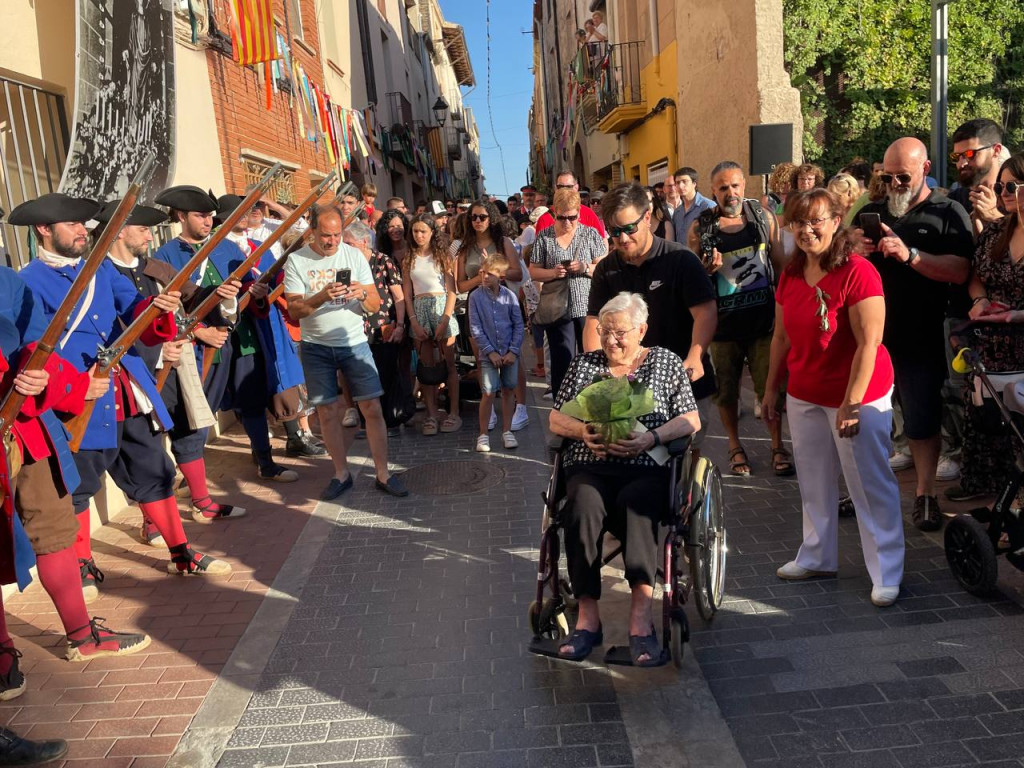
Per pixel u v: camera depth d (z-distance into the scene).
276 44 8.98
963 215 4.57
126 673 3.91
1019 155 4.18
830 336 4.01
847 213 5.57
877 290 3.85
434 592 4.56
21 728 3.50
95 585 4.81
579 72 22.25
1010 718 3.13
